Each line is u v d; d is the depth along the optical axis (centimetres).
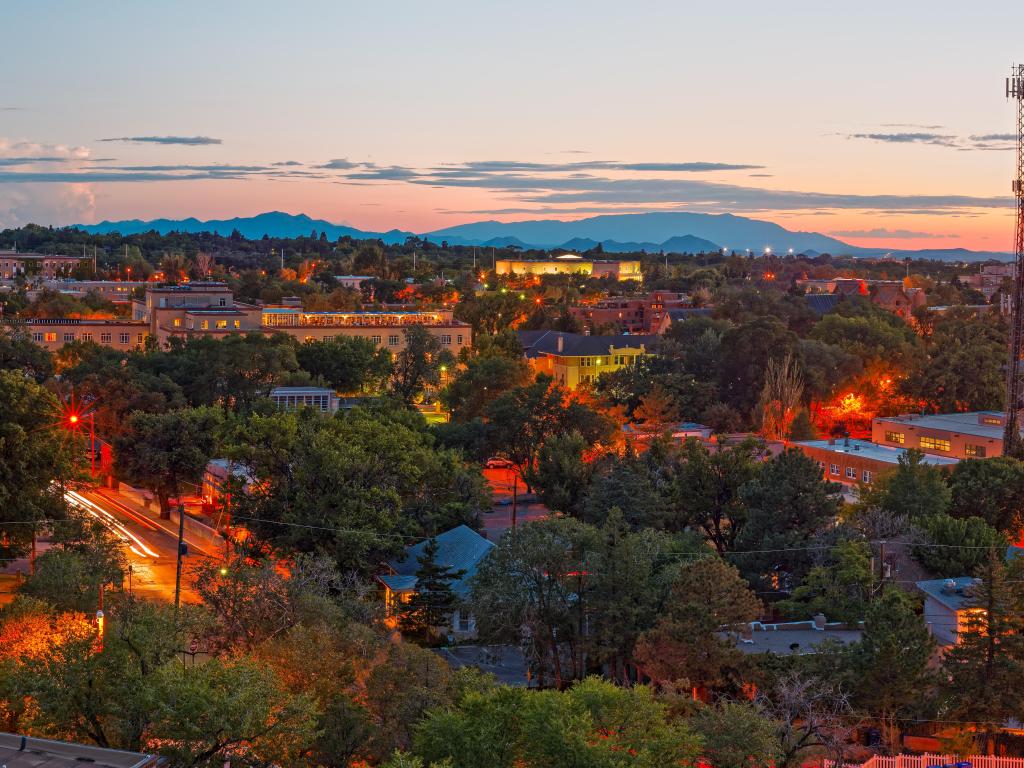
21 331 19475
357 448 9831
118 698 4694
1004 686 6384
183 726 4378
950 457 14325
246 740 4534
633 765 4516
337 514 9288
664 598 7538
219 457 12400
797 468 9581
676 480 10869
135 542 11281
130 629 4922
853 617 7806
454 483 11256
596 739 4709
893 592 6644
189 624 5306
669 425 17762
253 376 17000
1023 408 14725
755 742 5169
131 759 3816
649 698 5066
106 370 15375
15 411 9369
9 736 3909
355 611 7306
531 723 4675
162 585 9475
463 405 17525
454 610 8481
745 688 6738
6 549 9262
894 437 15338
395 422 13300
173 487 12706
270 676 4841
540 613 7488
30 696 4816
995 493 10925
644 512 10244
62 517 9244
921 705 6425
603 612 7356
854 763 5891
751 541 9506
